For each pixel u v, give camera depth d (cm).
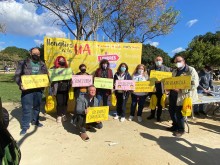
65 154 522
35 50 640
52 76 705
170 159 507
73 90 775
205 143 600
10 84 2123
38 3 1817
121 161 494
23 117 636
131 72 883
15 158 192
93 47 848
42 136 619
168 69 786
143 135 647
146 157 513
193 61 4216
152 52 4088
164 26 2106
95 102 648
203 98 770
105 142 593
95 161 493
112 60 867
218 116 870
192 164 488
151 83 759
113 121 770
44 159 497
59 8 1836
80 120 613
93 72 852
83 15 1728
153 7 1878
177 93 648
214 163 494
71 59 830
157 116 777
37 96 653
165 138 629
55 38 805
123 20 1955
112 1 1700
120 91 766
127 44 873
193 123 773
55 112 835
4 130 188
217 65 4169
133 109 782
